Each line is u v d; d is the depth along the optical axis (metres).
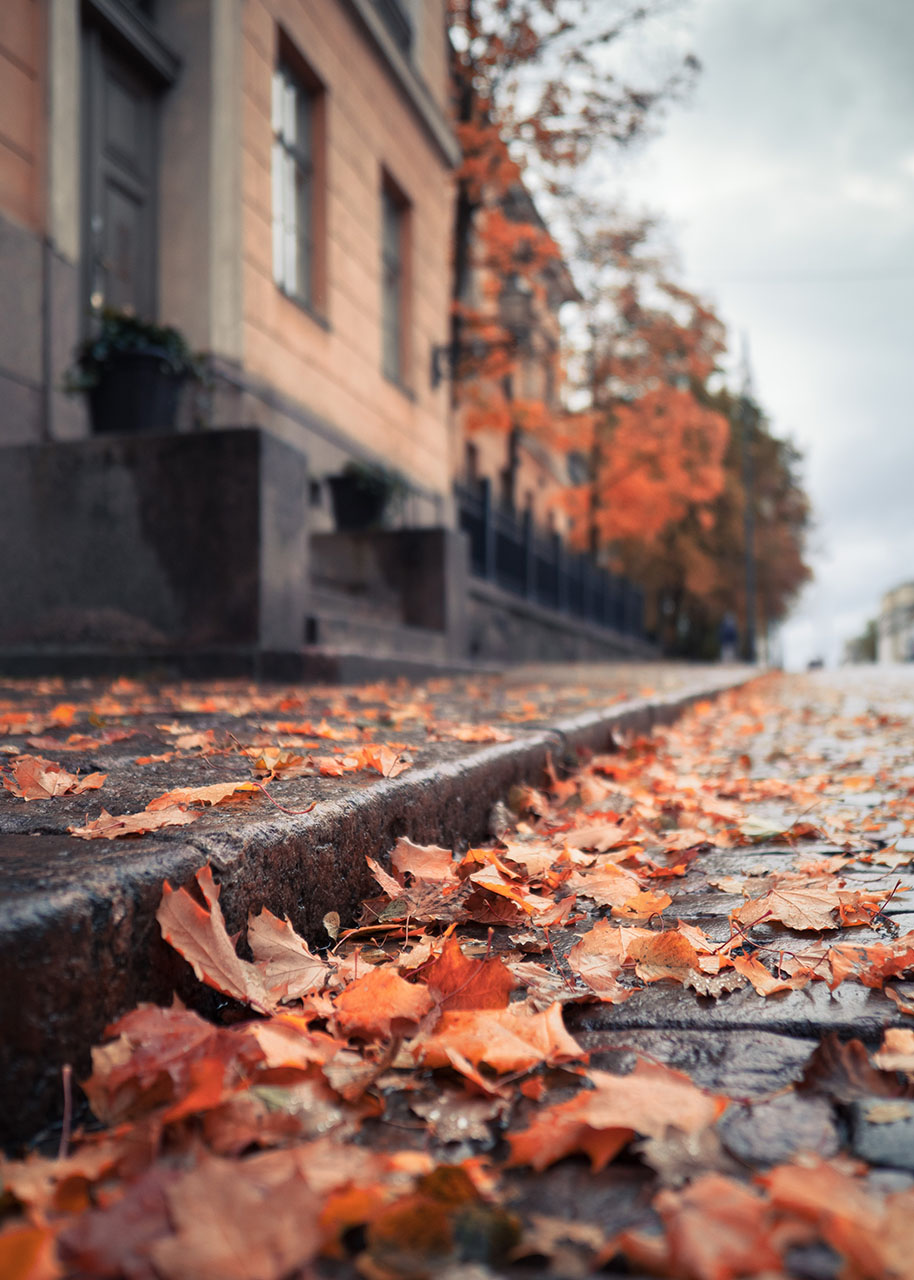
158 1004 1.21
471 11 13.95
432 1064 1.13
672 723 5.43
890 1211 0.79
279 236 8.98
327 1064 1.11
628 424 22.47
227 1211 0.76
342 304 9.93
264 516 5.52
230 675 5.42
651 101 14.20
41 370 6.13
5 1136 0.97
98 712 3.45
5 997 0.98
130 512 5.63
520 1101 1.06
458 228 15.68
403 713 3.75
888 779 3.35
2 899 1.05
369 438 10.53
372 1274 0.75
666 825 2.63
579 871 2.10
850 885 2.01
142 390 5.88
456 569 8.92
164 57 7.70
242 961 1.31
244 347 7.98
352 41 10.20
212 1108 0.98
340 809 1.76
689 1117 0.97
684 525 30.31
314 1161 0.88
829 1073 1.11
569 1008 1.37
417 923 1.75
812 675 13.20
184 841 1.37
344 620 6.62
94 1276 0.73
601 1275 0.76
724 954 1.58
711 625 37.28
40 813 1.63
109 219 7.31
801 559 36.28
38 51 6.18
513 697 5.05
